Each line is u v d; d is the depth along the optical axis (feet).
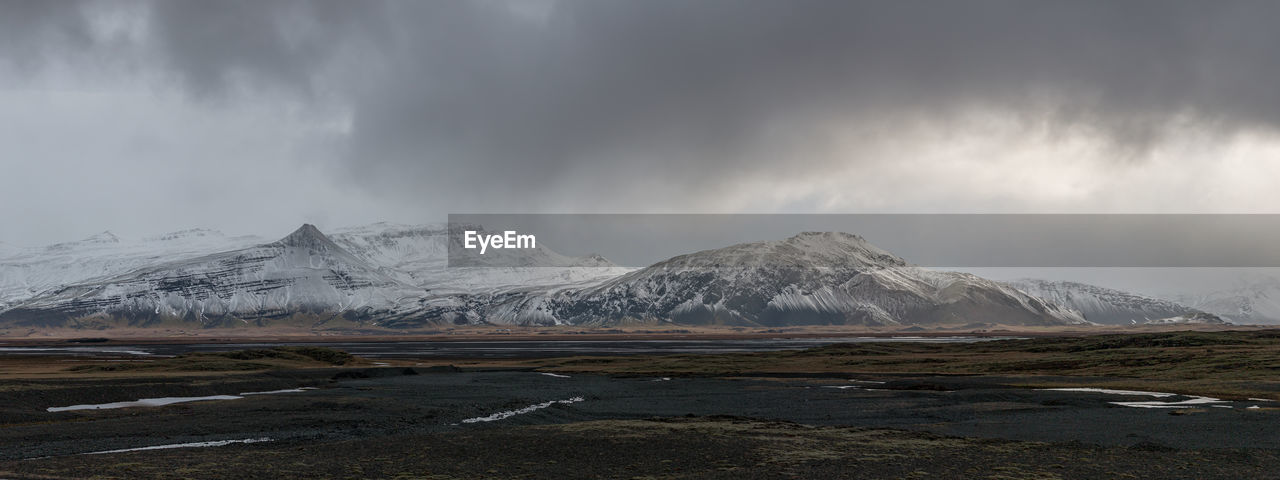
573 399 262.06
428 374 405.59
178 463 134.00
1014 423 191.31
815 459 142.00
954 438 165.58
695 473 130.82
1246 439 163.32
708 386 319.27
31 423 191.31
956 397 251.80
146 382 291.17
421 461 139.64
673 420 196.34
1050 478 126.93
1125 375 349.00
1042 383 307.99
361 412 212.84
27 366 442.09
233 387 288.71
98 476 122.01
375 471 131.03
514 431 175.42
